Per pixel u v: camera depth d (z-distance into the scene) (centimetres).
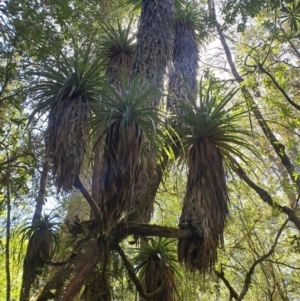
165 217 526
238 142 298
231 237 581
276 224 618
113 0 454
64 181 255
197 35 449
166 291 316
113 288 309
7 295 320
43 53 303
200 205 276
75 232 290
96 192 274
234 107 347
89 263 251
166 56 327
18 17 300
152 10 340
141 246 339
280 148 553
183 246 280
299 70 628
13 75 300
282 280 620
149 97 272
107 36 395
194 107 304
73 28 390
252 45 614
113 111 237
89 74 271
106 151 247
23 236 371
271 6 389
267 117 571
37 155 314
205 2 618
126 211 245
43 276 343
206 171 286
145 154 248
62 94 261
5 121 347
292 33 455
